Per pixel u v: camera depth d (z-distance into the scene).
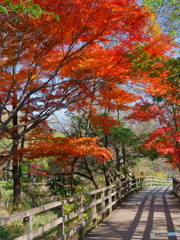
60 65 7.05
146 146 10.61
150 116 10.63
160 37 7.03
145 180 24.08
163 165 37.88
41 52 7.44
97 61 7.32
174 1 7.58
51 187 12.96
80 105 9.71
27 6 4.77
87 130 11.71
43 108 9.94
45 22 6.38
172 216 8.89
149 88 8.56
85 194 6.86
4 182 18.27
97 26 6.53
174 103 9.25
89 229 7.35
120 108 10.56
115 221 8.26
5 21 6.02
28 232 3.97
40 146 8.30
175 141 10.92
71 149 8.16
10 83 7.85
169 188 23.02
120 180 15.05
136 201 13.42
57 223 5.05
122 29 6.53
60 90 9.16
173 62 6.92
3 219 3.33
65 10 5.88
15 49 7.13
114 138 16.91
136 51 6.92
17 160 10.78
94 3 5.74
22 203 12.49
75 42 7.38
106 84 8.85
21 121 10.53
